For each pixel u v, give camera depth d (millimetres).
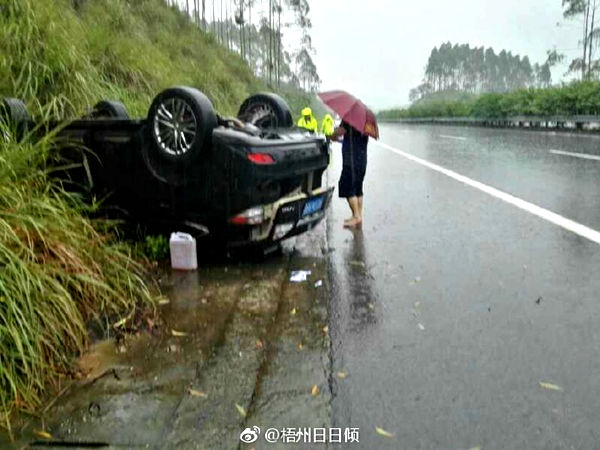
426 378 3082
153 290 4473
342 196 6953
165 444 2482
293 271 5059
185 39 17891
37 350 2979
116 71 9203
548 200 8234
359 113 6680
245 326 3801
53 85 7004
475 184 10117
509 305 4172
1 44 6918
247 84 22703
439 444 2492
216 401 2850
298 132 5828
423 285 4668
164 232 5285
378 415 2721
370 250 5828
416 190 9758
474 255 5547
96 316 3682
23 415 2701
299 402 2842
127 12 13938
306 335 3660
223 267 5152
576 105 25328
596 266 5051
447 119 47062
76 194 4727
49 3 8688
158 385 3002
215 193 4855
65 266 3631
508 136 24625
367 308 4148
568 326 3760
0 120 4906
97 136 5227
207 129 4703
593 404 2799
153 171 5031
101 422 2650
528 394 2898
